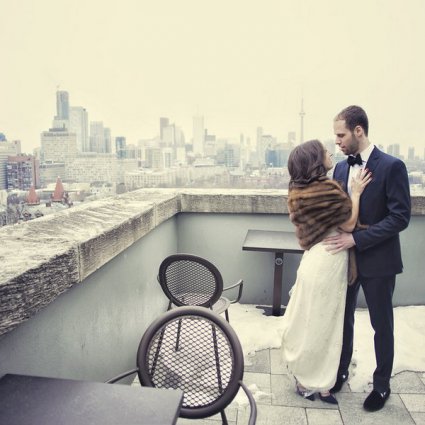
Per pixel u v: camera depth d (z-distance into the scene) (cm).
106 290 228
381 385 237
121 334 253
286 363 248
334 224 224
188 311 163
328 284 230
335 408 239
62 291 165
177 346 166
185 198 402
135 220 262
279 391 257
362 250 227
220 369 162
